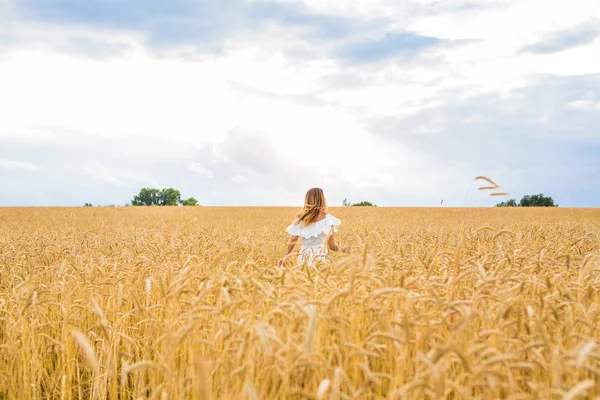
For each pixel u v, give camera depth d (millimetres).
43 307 5027
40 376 4301
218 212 37125
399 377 2791
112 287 5645
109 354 4043
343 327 3197
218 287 4012
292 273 4121
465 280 4594
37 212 35469
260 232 15609
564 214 35844
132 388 4578
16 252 8227
